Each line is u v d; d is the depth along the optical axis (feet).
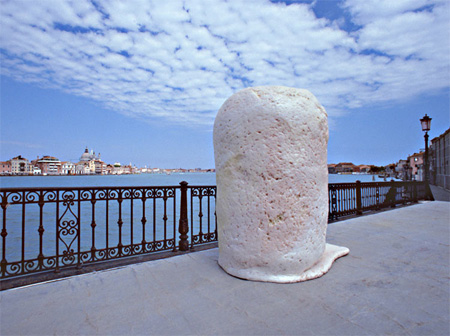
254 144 9.38
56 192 10.39
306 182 9.59
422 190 39.04
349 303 7.77
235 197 9.82
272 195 9.21
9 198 9.98
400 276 9.81
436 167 104.78
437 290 8.63
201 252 13.02
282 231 9.25
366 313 7.20
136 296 8.34
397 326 6.58
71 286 9.11
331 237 15.94
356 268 10.65
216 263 11.32
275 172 9.18
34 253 29.60
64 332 6.48
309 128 9.70
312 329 6.48
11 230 42.50
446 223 20.52
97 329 6.59
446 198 46.37
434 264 11.13
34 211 63.52
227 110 10.31
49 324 6.82
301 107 9.65
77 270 10.36
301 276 9.39
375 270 10.43
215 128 10.82
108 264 11.08
